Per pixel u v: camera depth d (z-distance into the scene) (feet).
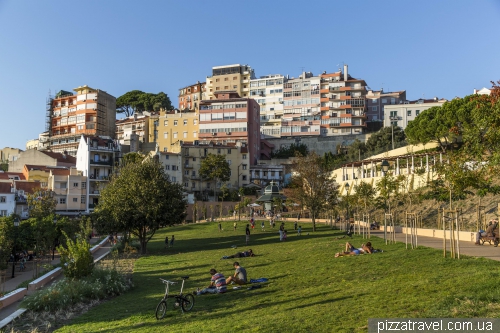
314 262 84.33
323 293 56.34
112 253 146.92
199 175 372.58
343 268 73.00
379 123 483.51
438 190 107.34
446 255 73.15
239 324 46.01
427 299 45.60
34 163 381.19
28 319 66.54
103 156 345.92
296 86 501.56
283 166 402.11
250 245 143.95
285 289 62.59
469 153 78.84
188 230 242.17
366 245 89.76
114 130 510.58
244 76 553.23
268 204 268.41
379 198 165.37
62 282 79.15
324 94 488.02
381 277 61.98
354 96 482.28
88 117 483.10
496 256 70.38
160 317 54.85
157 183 153.69
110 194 153.17
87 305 72.13
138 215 145.48
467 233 106.83
